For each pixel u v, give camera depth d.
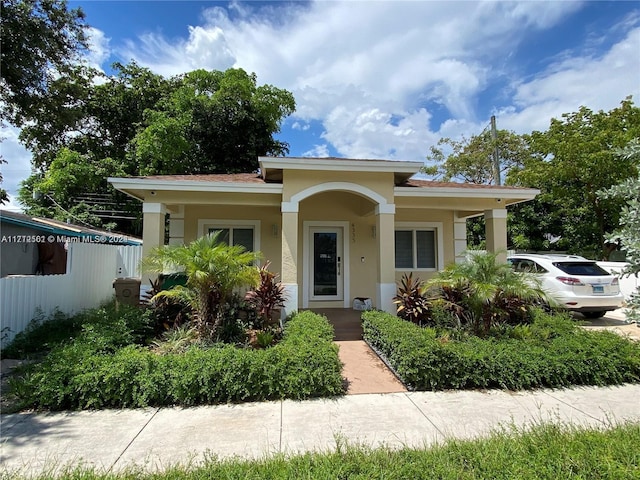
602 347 5.91
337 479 2.77
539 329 7.21
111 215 20.20
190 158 20.88
